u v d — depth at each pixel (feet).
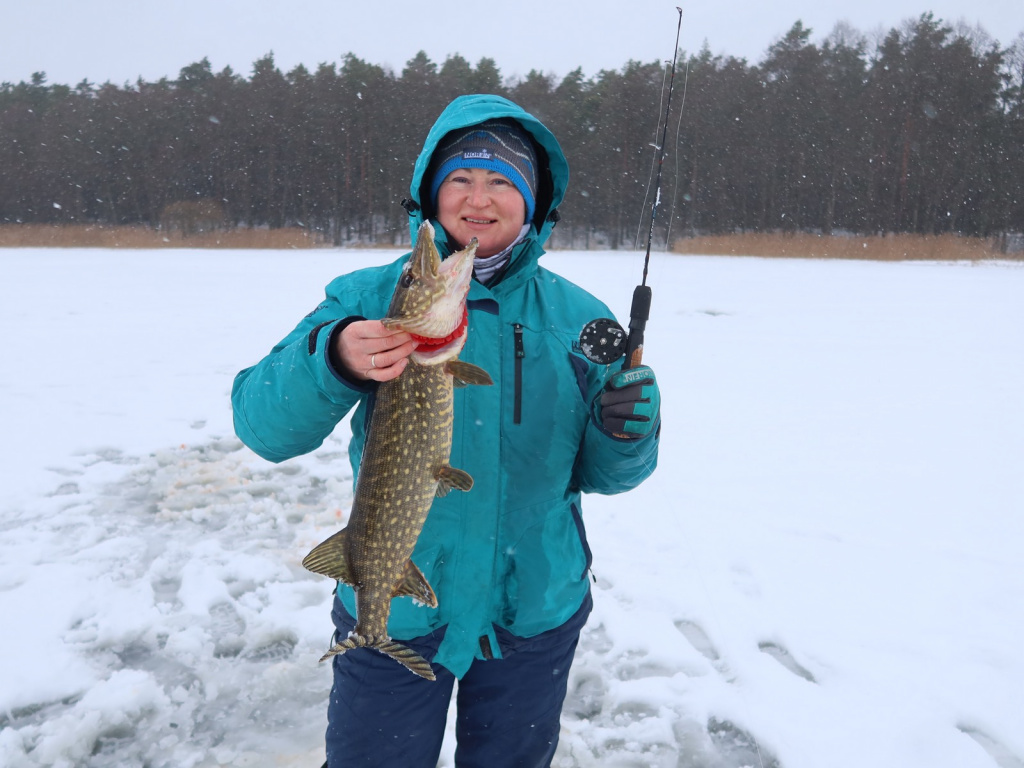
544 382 7.02
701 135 191.11
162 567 15.12
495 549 6.82
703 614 13.48
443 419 6.15
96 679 11.77
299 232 186.60
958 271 99.40
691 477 19.66
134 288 62.69
